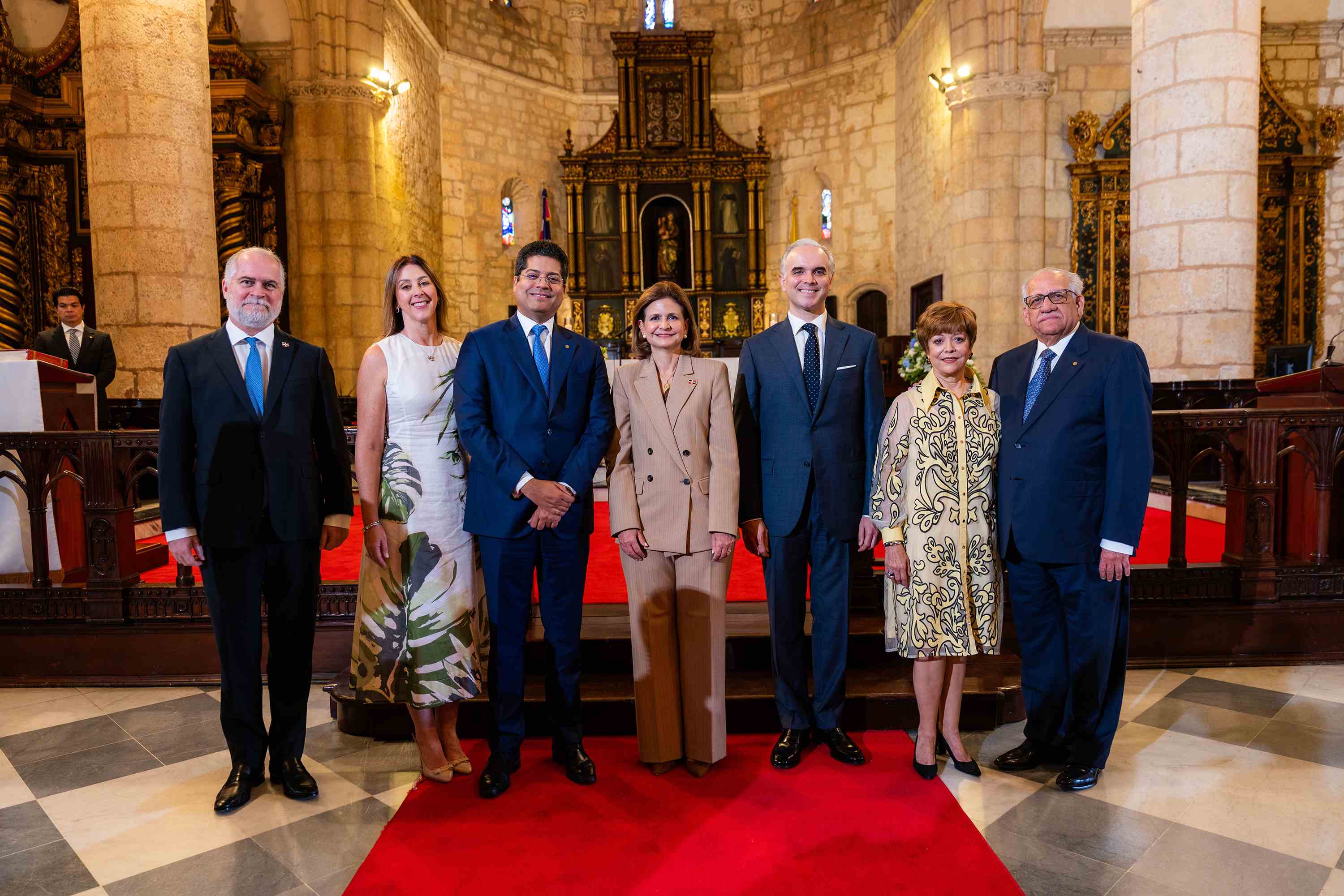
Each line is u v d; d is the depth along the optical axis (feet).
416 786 8.37
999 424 8.43
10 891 6.61
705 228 45.34
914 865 6.77
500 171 43.21
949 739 8.57
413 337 8.45
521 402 8.09
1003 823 7.47
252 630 7.94
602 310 45.96
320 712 10.40
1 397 11.78
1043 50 31.76
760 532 8.96
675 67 45.24
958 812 7.65
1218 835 7.21
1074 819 7.52
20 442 11.37
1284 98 33.35
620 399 8.70
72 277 30.48
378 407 8.27
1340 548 12.13
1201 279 17.07
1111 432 7.83
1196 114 16.89
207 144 17.37
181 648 11.51
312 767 8.87
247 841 7.34
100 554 11.46
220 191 29.68
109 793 8.30
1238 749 8.89
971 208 32.32
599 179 45.29
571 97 46.34
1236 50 16.69
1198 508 19.06
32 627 11.49
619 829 7.42
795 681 8.89
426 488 8.28
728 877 6.63
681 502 8.36
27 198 30.12
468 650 8.41
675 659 8.63
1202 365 17.17
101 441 11.31
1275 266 33.27
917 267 38.11
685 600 8.48
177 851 7.18
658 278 46.44
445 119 40.32
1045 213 32.19
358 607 8.54
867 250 42.22
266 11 30.91
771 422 8.77
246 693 7.95
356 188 31.58
